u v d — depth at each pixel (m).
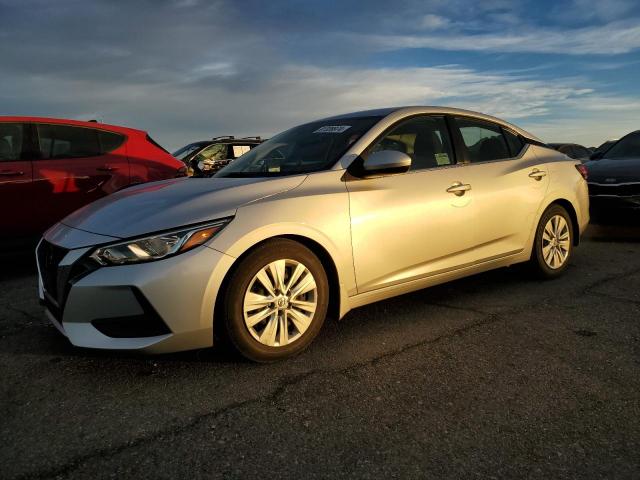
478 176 3.90
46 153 5.62
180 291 2.54
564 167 4.68
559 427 2.19
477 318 3.55
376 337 3.24
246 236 2.71
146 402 2.46
